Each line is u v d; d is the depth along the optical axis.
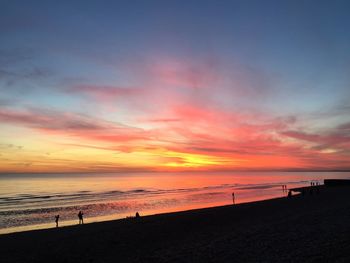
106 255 18.33
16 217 47.97
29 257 18.89
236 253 16.14
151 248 19.20
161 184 155.12
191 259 15.62
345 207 33.41
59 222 42.91
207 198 74.81
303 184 142.50
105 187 131.50
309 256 14.58
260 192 92.19
